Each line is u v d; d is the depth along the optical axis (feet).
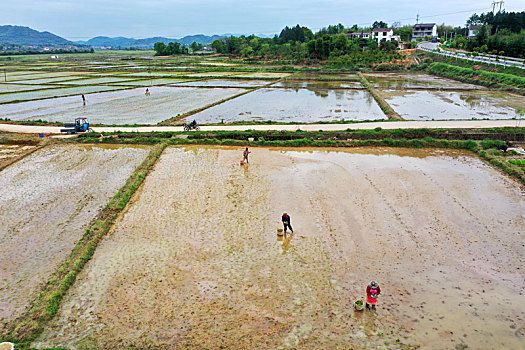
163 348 39.75
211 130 122.83
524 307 44.88
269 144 113.50
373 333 41.42
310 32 631.15
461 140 109.50
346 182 83.92
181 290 49.24
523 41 300.40
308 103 178.40
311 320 43.60
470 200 73.56
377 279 50.67
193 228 65.36
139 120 144.77
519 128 113.80
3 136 120.98
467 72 258.37
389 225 64.59
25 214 70.85
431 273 51.70
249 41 624.18
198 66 393.09
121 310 45.70
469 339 40.19
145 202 75.92
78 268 53.47
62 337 41.63
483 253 55.98
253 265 54.54
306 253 57.26
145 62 464.65
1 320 44.16
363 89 226.17
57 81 268.21
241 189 81.56
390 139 110.93
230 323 43.29
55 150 111.65
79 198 78.07
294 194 78.33
